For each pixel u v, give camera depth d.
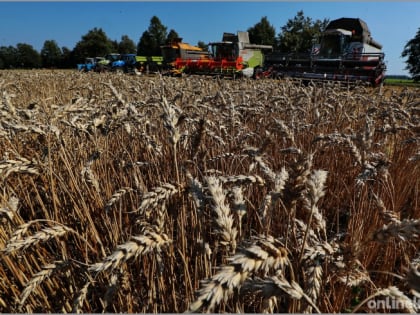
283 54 34.00
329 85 9.93
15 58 119.19
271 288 1.27
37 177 3.67
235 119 5.16
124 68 49.72
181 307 2.38
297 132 5.18
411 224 1.45
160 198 2.00
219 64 35.50
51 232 2.03
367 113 5.91
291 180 1.59
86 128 3.55
